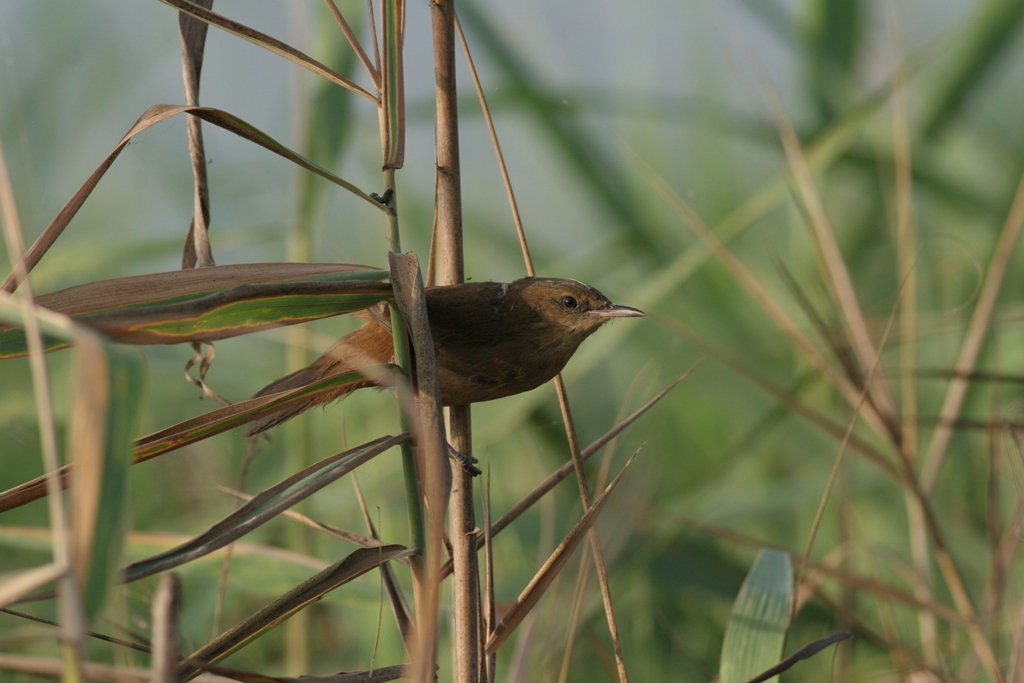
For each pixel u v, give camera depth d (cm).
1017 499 642
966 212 668
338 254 671
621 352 675
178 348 673
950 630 650
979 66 663
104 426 487
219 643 625
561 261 679
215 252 677
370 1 630
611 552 650
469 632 630
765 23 668
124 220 677
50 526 661
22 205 659
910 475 648
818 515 638
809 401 668
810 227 656
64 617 470
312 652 655
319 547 657
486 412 659
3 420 661
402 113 630
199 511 658
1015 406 643
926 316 664
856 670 648
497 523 630
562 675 637
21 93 676
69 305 625
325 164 649
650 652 653
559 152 668
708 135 679
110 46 681
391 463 662
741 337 672
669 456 669
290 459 652
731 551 660
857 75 666
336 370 639
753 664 636
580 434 668
